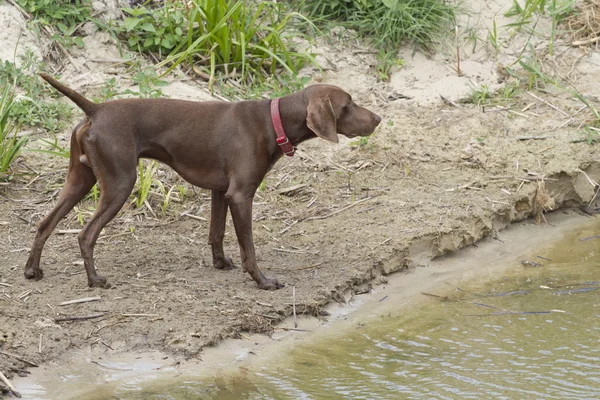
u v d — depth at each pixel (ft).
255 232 26.96
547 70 35.73
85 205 27.71
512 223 29.99
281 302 22.57
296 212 28.27
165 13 34.04
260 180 22.71
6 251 24.64
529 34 37.09
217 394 18.63
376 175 30.58
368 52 36.01
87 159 21.80
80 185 22.62
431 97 34.42
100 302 21.67
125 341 20.22
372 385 19.30
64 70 32.45
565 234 29.66
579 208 31.63
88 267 22.34
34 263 22.68
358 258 25.40
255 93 32.96
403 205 28.55
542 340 21.79
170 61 33.65
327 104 21.86
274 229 27.22
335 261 25.23
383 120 32.94
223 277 23.97
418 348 21.33
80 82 32.12
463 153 31.68
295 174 30.30
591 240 29.12
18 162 29.04
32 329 20.21
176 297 22.21
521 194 29.73
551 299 24.44
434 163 31.32
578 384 19.39
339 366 20.22
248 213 22.59
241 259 24.02
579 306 23.91
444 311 23.63
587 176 31.14
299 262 25.16
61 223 26.63
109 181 21.74
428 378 19.70
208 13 33.42
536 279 25.95
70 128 30.40
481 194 29.60
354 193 29.45
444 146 31.99
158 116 22.15
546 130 32.81
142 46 34.30
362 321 22.89
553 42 36.86
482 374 19.93
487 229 28.53
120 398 18.31
